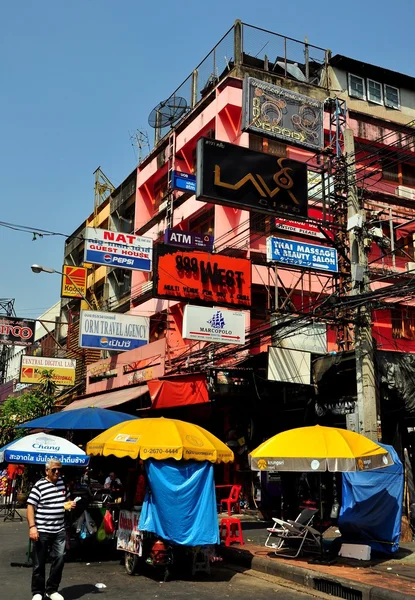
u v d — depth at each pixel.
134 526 9.50
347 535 10.87
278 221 18.02
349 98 25.59
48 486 7.46
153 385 16.39
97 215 34.81
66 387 31.16
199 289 15.88
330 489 13.42
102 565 10.15
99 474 20.28
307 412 16.28
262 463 9.40
